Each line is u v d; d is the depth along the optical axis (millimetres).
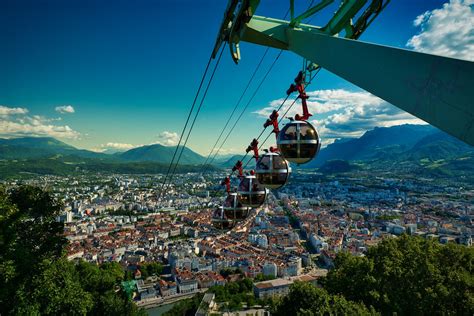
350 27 8688
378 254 38156
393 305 33156
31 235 28156
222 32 10680
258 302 81812
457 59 3664
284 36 8664
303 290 34750
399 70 4484
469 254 35719
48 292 25797
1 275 21859
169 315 75688
